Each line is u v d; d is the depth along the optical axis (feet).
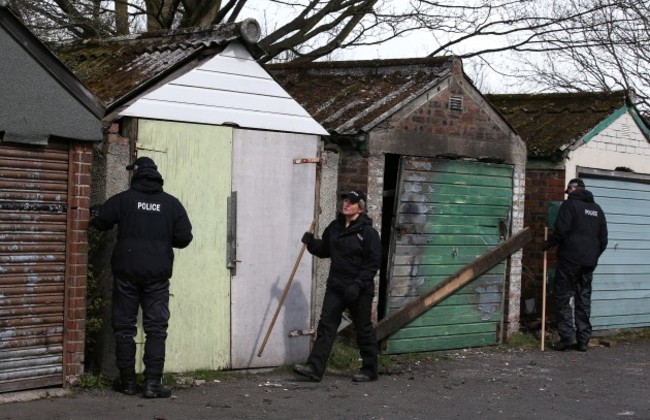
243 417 25.25
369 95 37.91
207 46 29.86
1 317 25.03
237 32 30.27
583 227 40.52
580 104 46.93
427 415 26.91
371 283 31.09
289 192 31.99
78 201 26.53
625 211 47.21
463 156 38.63
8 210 25.09
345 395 29.01
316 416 25.96
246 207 30.76
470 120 38.96
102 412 24.52
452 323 38.83
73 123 26.13
